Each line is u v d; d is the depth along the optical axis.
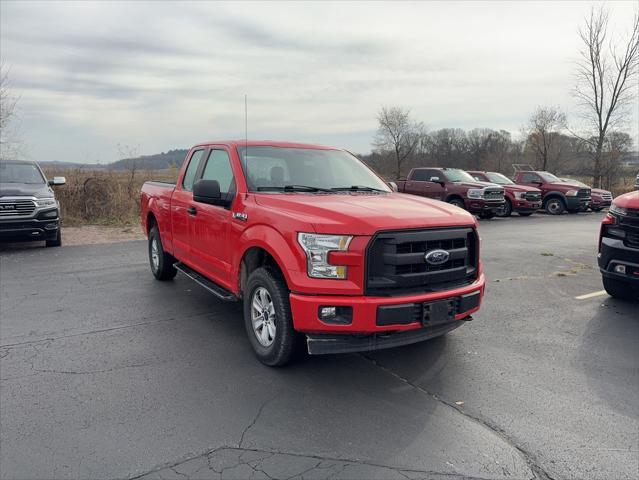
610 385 3.61
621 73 31.52
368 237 3.26
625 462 2.64
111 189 15.42
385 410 3.19
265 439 2.83
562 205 20.77
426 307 3.40
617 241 5.57
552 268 8.10
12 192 9.12
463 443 2.81
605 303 5.89
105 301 5.78
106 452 2.68
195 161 5.65
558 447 2.78
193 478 2.46
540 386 3.58
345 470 2.54
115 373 3.73
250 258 4.16
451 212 3.86
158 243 6.65
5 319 5.06
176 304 5.68
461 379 3.69
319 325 3.30
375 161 60.56
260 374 3.74
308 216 3.50
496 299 6.05
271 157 4.80
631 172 32.97
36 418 3.04
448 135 66.38
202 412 3.14
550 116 41.50
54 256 8.95
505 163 61.81
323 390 3.48
